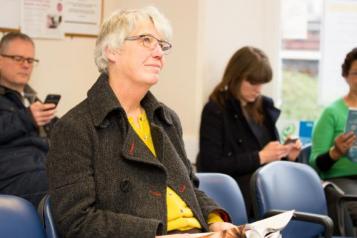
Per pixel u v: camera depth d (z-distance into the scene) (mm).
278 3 4148
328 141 3725
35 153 3020
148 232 1757
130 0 3771
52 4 3527
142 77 1980
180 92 3756
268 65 3514
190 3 3705
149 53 1988
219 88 3580
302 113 4242
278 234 1750
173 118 2232
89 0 3658
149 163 1919
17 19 3404
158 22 2018
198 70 3725
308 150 3855
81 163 1839
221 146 3438
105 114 1911
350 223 3127
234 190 2656
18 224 1812
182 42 3736
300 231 2814
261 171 2738
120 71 2012
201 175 2623
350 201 3152
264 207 2676
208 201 2180
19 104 3148
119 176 1881
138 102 2086
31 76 3488
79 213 1774
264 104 3680
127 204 1871
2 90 3133
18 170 2922
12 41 3168
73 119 1903
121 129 1947
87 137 1876
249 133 3531
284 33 4219
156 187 1934
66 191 1805
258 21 4141
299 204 2852
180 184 2045
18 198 1860
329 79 4219
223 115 3479
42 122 3037
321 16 4184
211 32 3840
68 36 3609
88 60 3709
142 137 2055
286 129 4074
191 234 1805
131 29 1985
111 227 1763
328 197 3168
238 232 1717
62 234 1815
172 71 3762
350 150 3605
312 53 4215
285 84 4223
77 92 3680
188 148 3703
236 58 3549
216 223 2086
